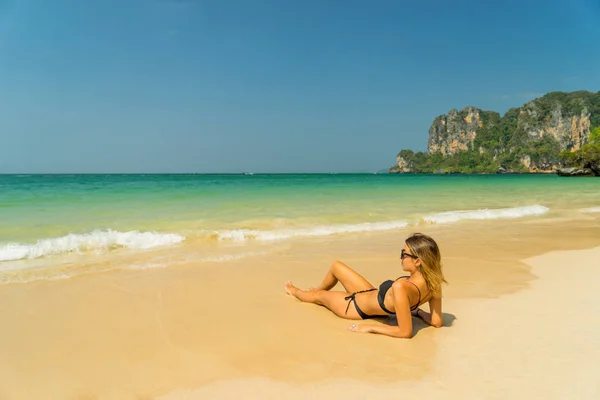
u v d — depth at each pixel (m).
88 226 10.16
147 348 3.58
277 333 3.95
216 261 7.09
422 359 3.38
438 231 10.73
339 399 2.77
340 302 4.45
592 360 3.29
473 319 4.32
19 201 16.02
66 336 3.82
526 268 6.68
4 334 3.85
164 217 11.96
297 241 9.18
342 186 31.80
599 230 10.97
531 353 3.45
